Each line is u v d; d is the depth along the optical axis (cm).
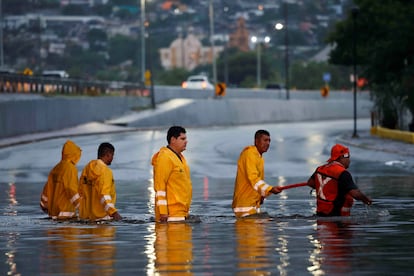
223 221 2738
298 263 1909
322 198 2794
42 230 2577
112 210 2800
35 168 6031
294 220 2741
